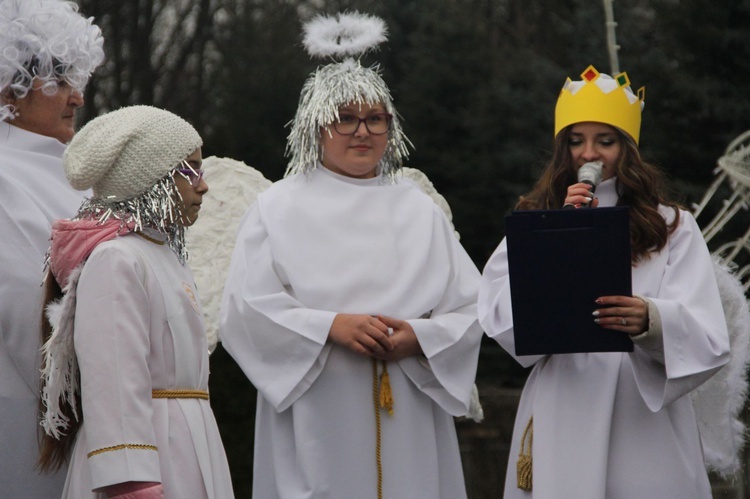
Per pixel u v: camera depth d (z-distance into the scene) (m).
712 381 10.20
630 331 8.51
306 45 10.77
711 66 27.50
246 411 15.85
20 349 8.53
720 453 10.21
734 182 13.79
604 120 9.34
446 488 10.17
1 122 9.23
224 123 29.73
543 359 9.34
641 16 30.14
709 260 9.24
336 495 9.68
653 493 8.86
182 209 7.86
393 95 31.03
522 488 9.18
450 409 9.98
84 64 9.38
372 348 9.62
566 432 8.99
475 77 30.77
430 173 30.31
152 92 35.19
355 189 10.32
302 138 10.45
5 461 8.50
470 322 10.16
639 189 9.31
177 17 36.19
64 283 7.63
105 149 7.61
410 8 31.75
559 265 8.50
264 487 10.03
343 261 10.00
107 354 7.29
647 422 8.98
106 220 7.65
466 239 30.06
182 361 7.68
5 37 9.05
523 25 36.00
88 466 7.38
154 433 7.40
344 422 9.77
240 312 9.97
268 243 10.14
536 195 9.74
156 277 7.64
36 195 9.02
